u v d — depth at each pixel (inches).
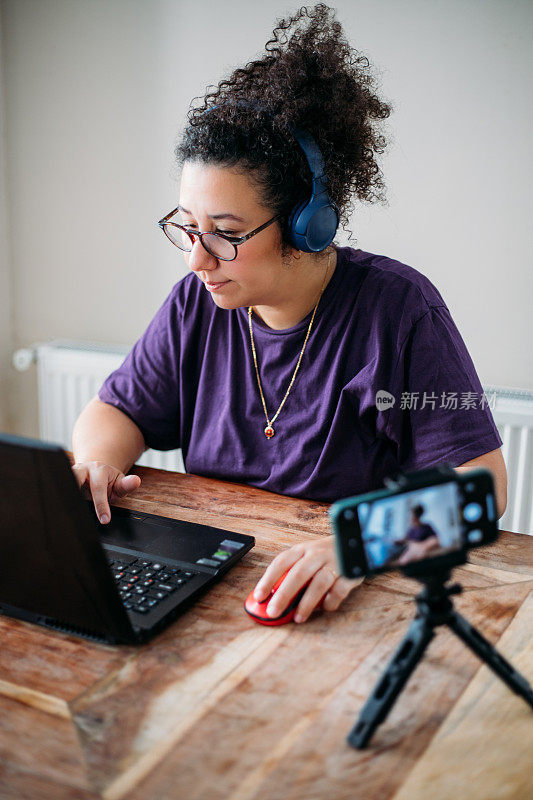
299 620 37.3
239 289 49.9
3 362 106.1
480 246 82.9
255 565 43.2
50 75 94.4
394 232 85.2
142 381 62.5
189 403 62.4
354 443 56.2
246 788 27.4
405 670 29.5
